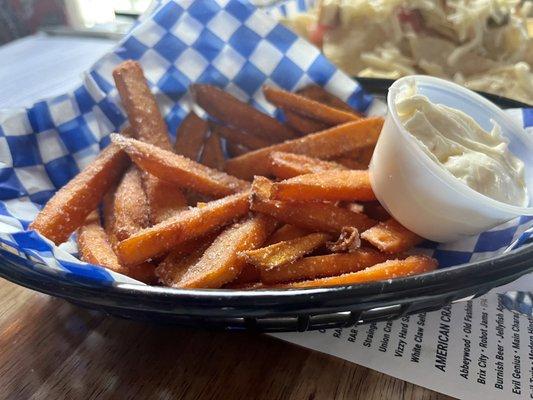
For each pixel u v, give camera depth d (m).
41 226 0.16
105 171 0.18
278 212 0.16
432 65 0.30
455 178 0.15
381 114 0.22
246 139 0.22
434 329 0.15
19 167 0.19
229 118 0.21
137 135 0.19
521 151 0.19
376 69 0.30
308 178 0.16
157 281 0.16
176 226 0.15
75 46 0.44
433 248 0.18
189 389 0.13
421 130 0.16
